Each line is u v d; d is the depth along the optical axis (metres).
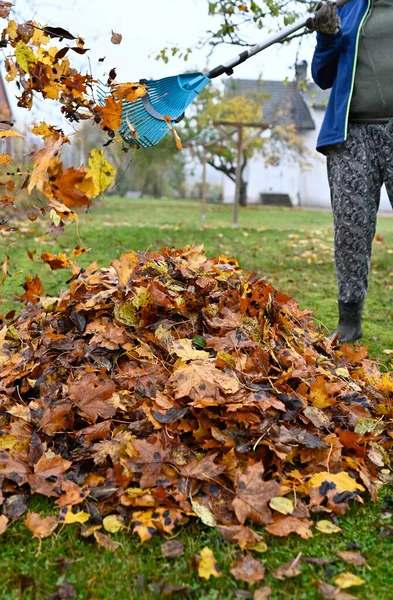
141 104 2.60
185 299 2.43
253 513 1.62
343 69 2.86
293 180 29.69
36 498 1.75
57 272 5.28
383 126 2.86
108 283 2.62
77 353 2.23
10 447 1.88
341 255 3.04
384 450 2.05
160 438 1.83
